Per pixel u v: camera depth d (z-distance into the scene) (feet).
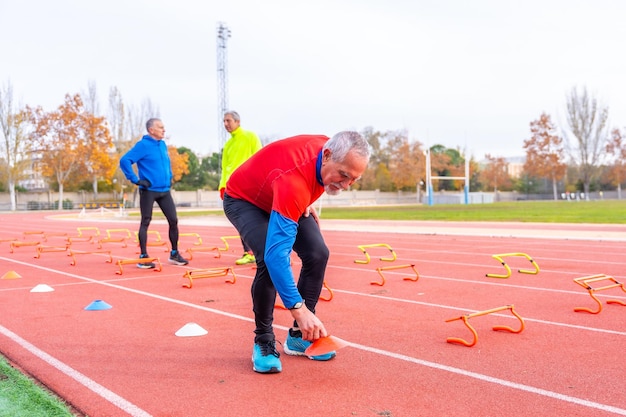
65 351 12.36
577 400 9.34
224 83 198.49
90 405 9.17
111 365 11.35
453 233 46.75
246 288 21.06
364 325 14.85
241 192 10.91
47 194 176.14
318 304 17.85
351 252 34.35
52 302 18.24
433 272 25.00
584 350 12.43
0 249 37.91
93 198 184.34
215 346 12.87
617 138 235.61
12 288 21.11
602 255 30.68
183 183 231.50
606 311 16.63
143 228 26.76
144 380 10.43
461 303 17.90
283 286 9.45
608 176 238.89
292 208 9.47
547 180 251.60
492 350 12.44
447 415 8.70
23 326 14.76
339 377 10.61
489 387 10.00
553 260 28.86
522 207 123.65
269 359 10.80
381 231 50.93
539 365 11.31
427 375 10.70
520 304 17.69
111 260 29.50
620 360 11.66
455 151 279.08
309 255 11.30
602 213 80.94
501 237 43.50
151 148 26.37
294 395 9.62
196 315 16.22
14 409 8.85
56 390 9.87
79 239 45.42
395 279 23.16
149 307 17.40
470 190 269.85
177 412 8.86
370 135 244.42
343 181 9.46
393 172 226.17
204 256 32.45
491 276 23.41
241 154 26.27
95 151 165.37
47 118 158.71
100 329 14.46
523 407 9.03
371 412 8.83
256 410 8.93
